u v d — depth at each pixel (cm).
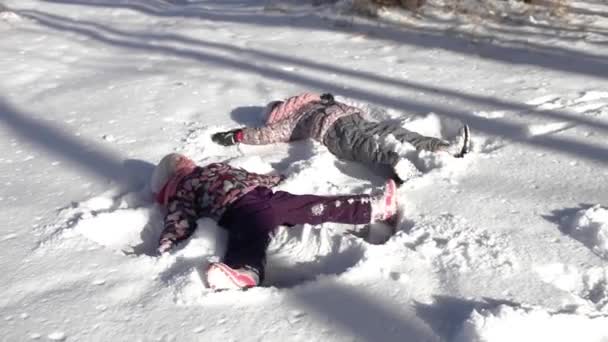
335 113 424
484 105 490
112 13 841
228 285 281
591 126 443
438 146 403
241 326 259
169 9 866
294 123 437
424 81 550
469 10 742
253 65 612
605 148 409
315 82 559
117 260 307
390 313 264
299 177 376
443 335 251
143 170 408
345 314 264
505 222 331
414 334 252
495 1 765
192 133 458
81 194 380
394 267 292
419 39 670
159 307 271
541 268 291
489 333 243
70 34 746
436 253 301
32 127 479
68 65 630
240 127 470
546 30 679
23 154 436
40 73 603
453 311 264
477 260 296
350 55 631
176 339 253
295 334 254
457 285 279
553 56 600
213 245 323
